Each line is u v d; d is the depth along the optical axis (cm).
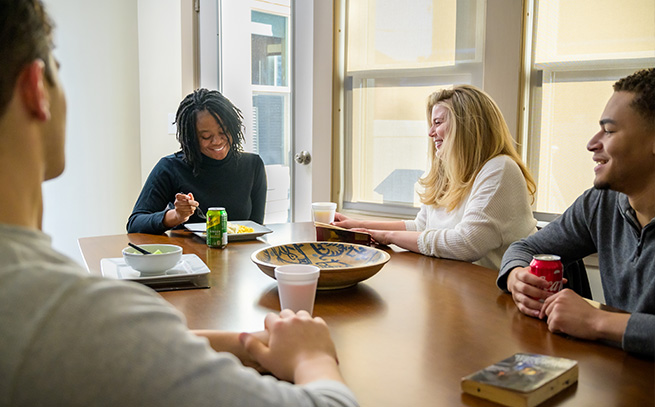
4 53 55
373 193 303
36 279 54
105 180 397
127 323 54
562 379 88
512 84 249
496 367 92
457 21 267
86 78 383
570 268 167
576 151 243
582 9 235
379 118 296
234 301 135
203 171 248
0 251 55
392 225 228
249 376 61
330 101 303
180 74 371
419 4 277
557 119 246
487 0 251
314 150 311
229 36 353
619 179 132
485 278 159
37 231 59
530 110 251
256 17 339
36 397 51
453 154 204
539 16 245
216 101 241
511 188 192
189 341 58
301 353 81
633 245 139
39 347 51
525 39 247
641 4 224
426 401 85
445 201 210
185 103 242
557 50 243
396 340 111
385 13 287
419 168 288
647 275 133
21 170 58
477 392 86
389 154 296
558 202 249
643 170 129
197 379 56
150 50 395
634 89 127
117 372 52
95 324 53
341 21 300
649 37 224
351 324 120
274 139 342
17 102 57
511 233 190
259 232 209
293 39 320
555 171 248
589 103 238
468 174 204
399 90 288
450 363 100
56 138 63
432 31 275
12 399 51
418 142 286
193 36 356
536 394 83
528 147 252
